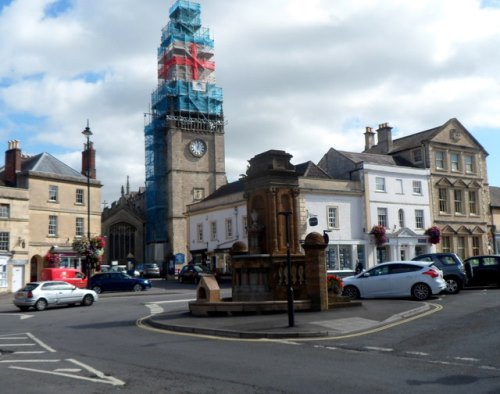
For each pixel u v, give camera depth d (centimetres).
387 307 1702
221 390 745
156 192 6944
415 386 740
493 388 720
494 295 2064
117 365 956
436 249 4522
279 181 1811
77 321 1839
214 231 4672
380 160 4562
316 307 1636
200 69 7344
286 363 920
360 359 942
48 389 780
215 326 1397
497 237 5059
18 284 4106
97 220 4869
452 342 1084
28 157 4909
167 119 6844
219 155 7075
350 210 4072
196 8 7419
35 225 4397
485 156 5069
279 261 1739
